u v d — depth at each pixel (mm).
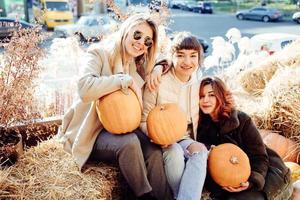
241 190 2500
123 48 2482
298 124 3402
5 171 2312
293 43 4859
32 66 2689
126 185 2555
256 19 27625
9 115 2619
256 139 2627
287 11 28594
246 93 4258
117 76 2357
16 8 22000
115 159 2354
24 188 2193
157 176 2377
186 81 2650
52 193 2164
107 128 2369
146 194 2451
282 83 3598
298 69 3840
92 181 2324
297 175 3035
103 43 2611
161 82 2611
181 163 2410
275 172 2613
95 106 2398
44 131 3070
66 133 2508
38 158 2543
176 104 2551
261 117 3609
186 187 2340
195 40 2529
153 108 2535
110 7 3922
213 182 2584
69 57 4039
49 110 3586
